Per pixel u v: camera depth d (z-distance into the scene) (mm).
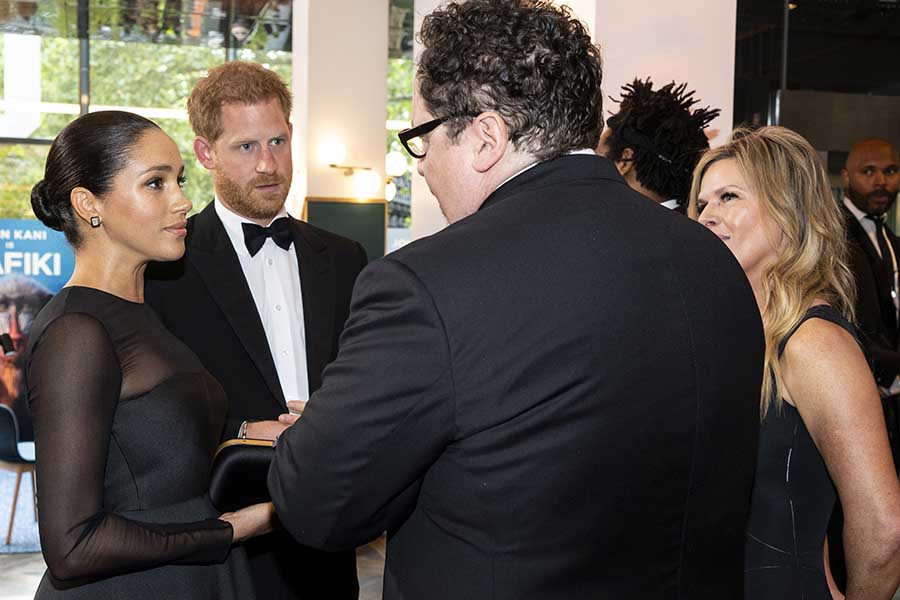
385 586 1199
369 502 1077
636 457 1068
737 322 1167
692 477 1115
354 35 8648
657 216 1179
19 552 5176
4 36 10125
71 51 10406
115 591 1446
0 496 5105
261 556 1936
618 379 1057
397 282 1059
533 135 1163
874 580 1438
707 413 1114
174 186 1563
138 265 1582
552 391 1037
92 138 1516
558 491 1043
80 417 1372
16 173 8781
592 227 1109
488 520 1056
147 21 9734
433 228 5715
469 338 1031
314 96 8555
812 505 1529
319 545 1119
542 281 1059
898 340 3688
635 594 1095
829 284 1598
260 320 2061
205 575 1534
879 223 4078
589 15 3539
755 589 1545
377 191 8719
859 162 4070
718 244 1214
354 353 1077
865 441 1429
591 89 1193
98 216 1528
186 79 10836
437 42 1196
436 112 1195
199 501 1548
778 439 1531
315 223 8547
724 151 1716
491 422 1036
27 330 5074
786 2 5531
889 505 1399
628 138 2201
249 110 2043
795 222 1594
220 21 9773
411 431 1043
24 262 5055
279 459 1148
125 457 1478
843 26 5574
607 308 1065
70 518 1344
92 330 1425
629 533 1084
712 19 3637
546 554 1052
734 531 1192
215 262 2068
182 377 1555
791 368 1509
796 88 5574
